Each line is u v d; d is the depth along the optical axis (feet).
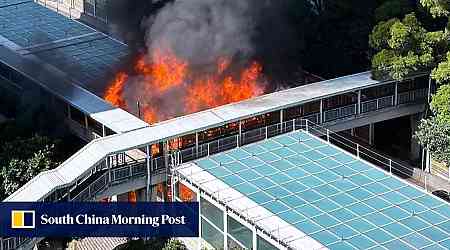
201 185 162.61
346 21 230.07
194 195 169.07
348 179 163.43
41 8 279.49
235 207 154.40
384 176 164.45
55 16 272.31
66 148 199.82
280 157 172.45
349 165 168.66
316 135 196.95
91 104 195.00
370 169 167.02
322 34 233.55
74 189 165.17
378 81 202.08
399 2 210.79
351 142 215.51
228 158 172.76
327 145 176.96
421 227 147.74
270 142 178.91
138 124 181.88
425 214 151.64
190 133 177.17
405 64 197.16
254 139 188.03
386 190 159.53
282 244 144.97
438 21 214.28
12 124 204.03
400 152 222.69
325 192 159.02
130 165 173.06
